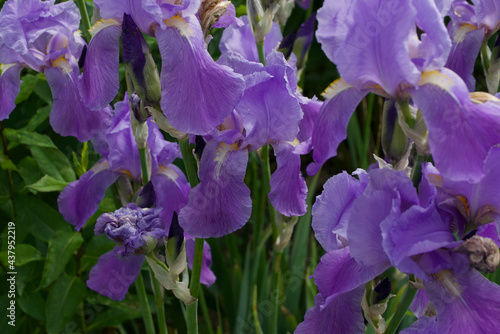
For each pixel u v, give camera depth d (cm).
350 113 48
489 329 44
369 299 50
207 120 50
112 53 53
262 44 65
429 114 45
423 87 46
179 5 51
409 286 49
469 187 45
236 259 83
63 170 72
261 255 81
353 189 50
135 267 63
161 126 53
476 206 46
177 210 64
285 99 53
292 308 76
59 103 60
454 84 45
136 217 54
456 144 44
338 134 49
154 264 56
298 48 72
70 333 69
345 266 49
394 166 51
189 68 50
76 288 70
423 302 53
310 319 50
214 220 52
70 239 70
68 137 79
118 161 63
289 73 56
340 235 50
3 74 61
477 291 45
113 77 53
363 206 45
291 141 56
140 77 51
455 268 45
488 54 63
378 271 46
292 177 56
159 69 77
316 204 51
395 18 45
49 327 68
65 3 61
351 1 47
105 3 52
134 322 84
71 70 60
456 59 62
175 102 50
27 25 59
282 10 75
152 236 54
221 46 69
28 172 73
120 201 66
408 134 47
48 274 68
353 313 50
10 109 61
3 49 60
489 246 44
